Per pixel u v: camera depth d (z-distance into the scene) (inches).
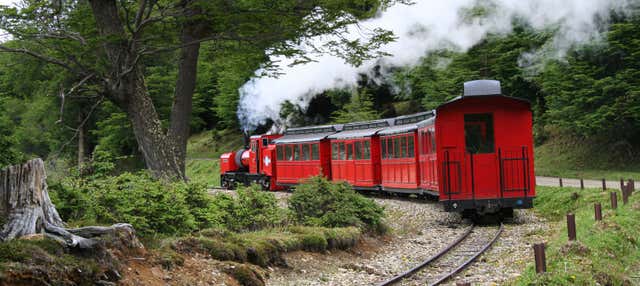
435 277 422.6
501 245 556.4
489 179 706.2
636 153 1259.2
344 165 1087.6
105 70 635.5
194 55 724.7
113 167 467.5
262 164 1317.7
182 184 517.3
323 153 1137.4
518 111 712.4
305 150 1171.9
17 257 253.6
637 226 534.0
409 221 762.2
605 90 1232.2
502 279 403.2
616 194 679.7
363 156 1023.0
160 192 447.8
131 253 331.3
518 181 708.0
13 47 639.1
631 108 1210.6
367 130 1045.2
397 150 923.4
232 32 636.7
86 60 634.2
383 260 512.1
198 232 434.6
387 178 967.0
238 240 424.5
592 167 1261.1
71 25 619.2
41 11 575.8
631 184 709.9
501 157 707.4
